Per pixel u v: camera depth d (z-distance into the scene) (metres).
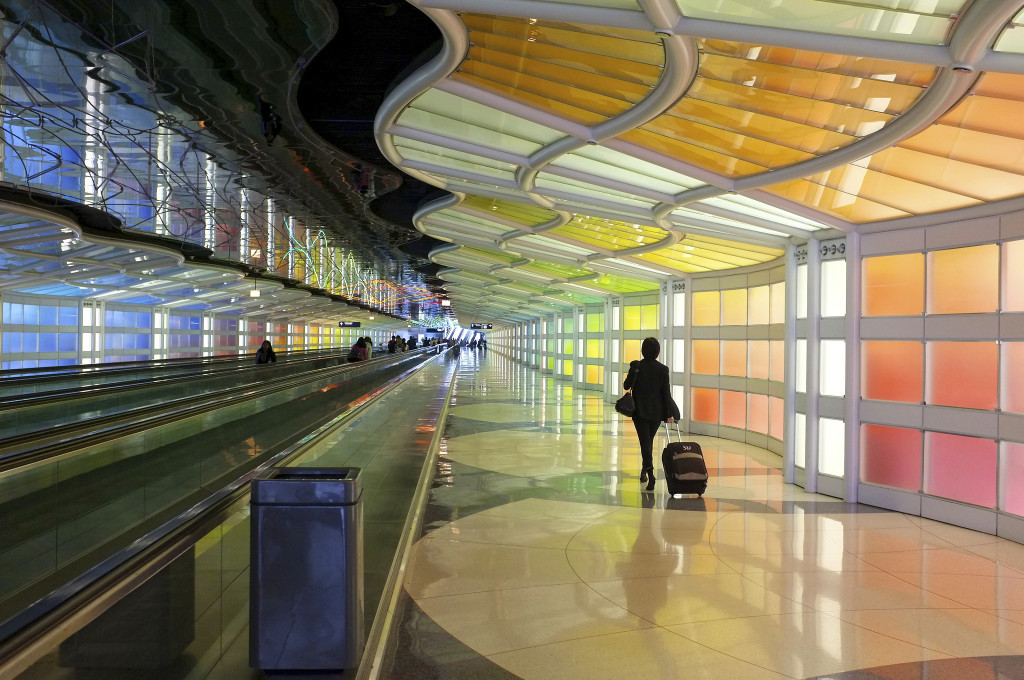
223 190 17.84
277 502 3.57
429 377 18.36
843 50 5.52
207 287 34.19
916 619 6.12
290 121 12.21
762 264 16.70
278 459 4.33
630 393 11.59
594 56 7.08
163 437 10.47
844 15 5.41
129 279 28.86
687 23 5.64
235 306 43.69
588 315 35.44
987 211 9.51
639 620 5.98
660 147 9.32
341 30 9.90
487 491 11.09
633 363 11.58
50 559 7.48
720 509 10.20
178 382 17.12
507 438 17.22
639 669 5.07
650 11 5.34
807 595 6.68
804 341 12.32
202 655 3.15
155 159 14.83
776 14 5.55
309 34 8.57
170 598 2.76
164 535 2.70
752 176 9.67
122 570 2.32
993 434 9.32
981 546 8.55
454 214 18.98
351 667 3.55
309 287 42.72
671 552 8.00
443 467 13.17
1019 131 6.97
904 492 10.41
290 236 26.00
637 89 7.63
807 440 11.79
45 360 28.36
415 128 10.44
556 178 11.86
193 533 2.89
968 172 8.35
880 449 10.84
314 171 15.91
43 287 26.91
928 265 10.39
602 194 12.39
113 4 7.92
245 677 3.56
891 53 5.50
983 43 5.12
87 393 12.02
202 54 9.25
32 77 10.15
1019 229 9.13
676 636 5.66
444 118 9.92
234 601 3.69
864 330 11.16
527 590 6.68
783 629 5.85
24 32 8.60
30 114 11.84
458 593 6.57
